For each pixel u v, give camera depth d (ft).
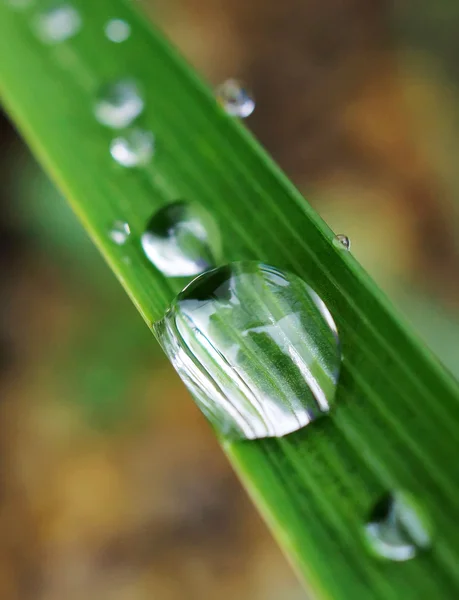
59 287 0.52
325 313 0.24
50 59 0.28
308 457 0.23
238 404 0.24
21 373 0.52
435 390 0.23
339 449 0.23
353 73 0.61
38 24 0.28
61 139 0.27
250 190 0.25
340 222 0.55
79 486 0.53
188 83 0.27
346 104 0.60
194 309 0.24
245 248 0.25
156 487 0.54
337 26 0.62
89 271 0.51
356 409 0.23
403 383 0.23
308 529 0.23
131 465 0.54
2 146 0.50
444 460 0.23
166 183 0.26
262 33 0.62
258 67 0.61
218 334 0.24
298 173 0.58
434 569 0.23
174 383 0.53
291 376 0.24
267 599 0.50
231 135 0.26
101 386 0.51
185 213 0.25
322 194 0.57
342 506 0.23
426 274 0.53
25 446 0.53
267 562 0.52
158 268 0.25
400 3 0.60
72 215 0.48
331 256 0.24
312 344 0.24
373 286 0.24
